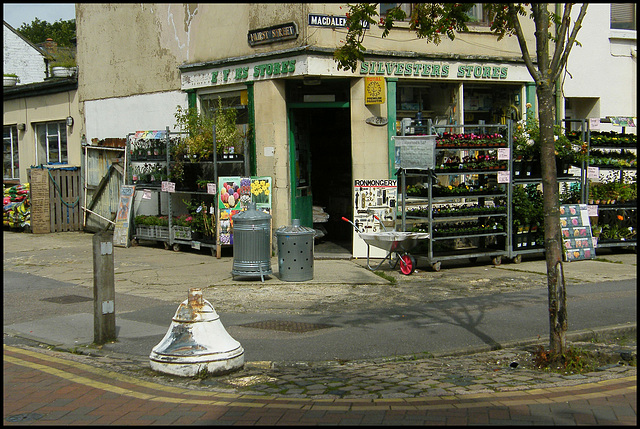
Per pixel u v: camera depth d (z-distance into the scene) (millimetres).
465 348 7352
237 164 14891
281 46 13977
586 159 13742
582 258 13930
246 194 13828
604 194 14586
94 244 7730
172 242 15180
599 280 11484
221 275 12117
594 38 16922
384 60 14008
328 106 14320
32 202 18312
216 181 14047
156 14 16766
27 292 10828
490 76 15227
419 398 5684
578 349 7117
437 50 14602
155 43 16906
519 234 13156
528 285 11023
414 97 14844
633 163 14695
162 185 14977
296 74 13656
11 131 22891
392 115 14156
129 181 16453
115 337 7875
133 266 13227
